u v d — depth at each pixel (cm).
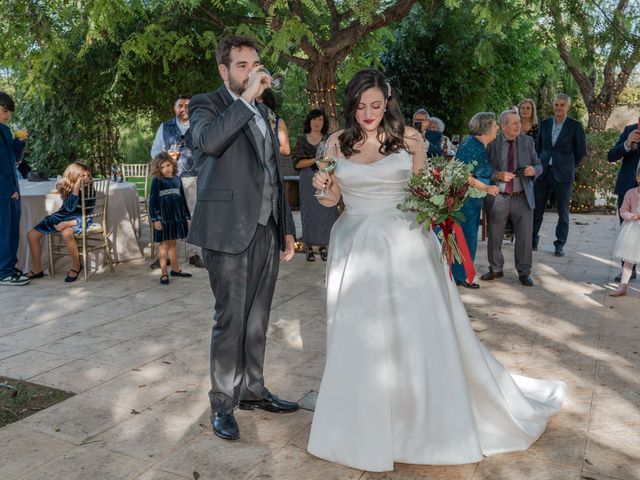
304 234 666
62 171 1059
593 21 654
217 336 286
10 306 522
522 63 1310
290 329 446
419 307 262
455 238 287
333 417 260
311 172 649
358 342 258
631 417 301
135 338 434
